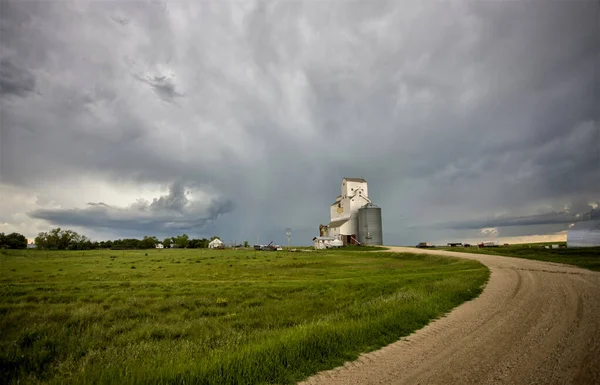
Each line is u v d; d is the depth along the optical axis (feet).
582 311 44.83
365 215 354.13
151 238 516.73
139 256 246.68
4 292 79.30
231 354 29.43
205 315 61.41
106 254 276.21
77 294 77.30
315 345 31.37
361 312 48.42
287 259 206.08
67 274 126.52
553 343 32.09
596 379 24.18
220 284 94.53
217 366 26.81
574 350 29.96
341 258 212.02
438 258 177.68
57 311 60.03
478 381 24.43
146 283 94.84
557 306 48.78
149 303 68.44
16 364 35.40
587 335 34.06
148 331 47.78
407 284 87.76
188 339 43.88
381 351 31.83
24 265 167.84
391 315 42.01
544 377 24.77
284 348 30.17
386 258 211.00
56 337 44.27
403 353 31.09
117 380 25.64
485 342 33.37
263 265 168.35
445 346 32.68
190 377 25.32
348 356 30.27
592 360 27.50
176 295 77.15
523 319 42.11
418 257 195.72
